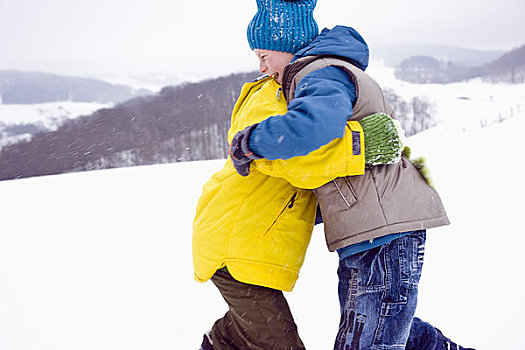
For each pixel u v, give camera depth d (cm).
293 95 152
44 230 564
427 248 376
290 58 172
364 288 154
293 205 170
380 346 153
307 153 137
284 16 165
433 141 1284
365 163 147
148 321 290
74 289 354
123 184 903
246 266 166
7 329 287
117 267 401
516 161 766
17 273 402
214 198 175
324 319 279
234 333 184
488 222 432
